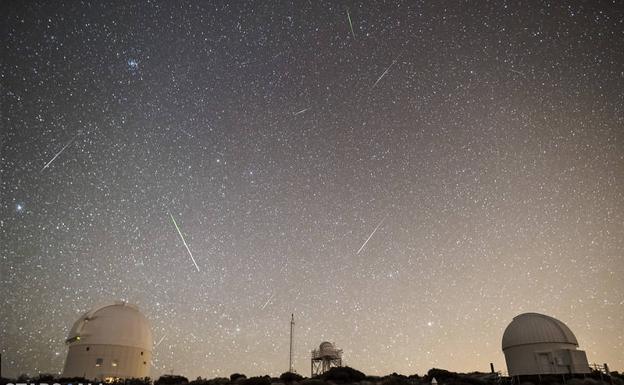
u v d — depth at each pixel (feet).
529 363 112.06
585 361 108.27
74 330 141.59
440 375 128.47
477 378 116.67
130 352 142.10
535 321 117.91
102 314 146.72
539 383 101.50
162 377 132.57
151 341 152.35
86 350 137.39
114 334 141.49
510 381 108.06
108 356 138.00
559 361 108.17
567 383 97.91
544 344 112.98
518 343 115.44
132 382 128.26
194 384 120.67
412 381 118.73
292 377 128.57
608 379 101.60
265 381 115.44
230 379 135.54
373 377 128.26
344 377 118.93
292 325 165.68
